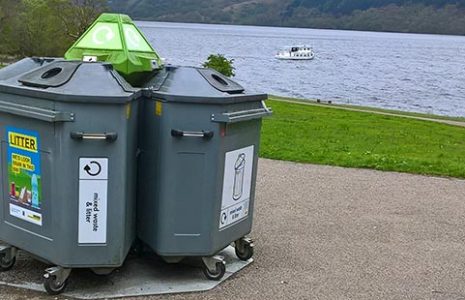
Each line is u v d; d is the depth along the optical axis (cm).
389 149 1277
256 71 8406
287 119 1897
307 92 5841
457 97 6150
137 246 493
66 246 408
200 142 429
